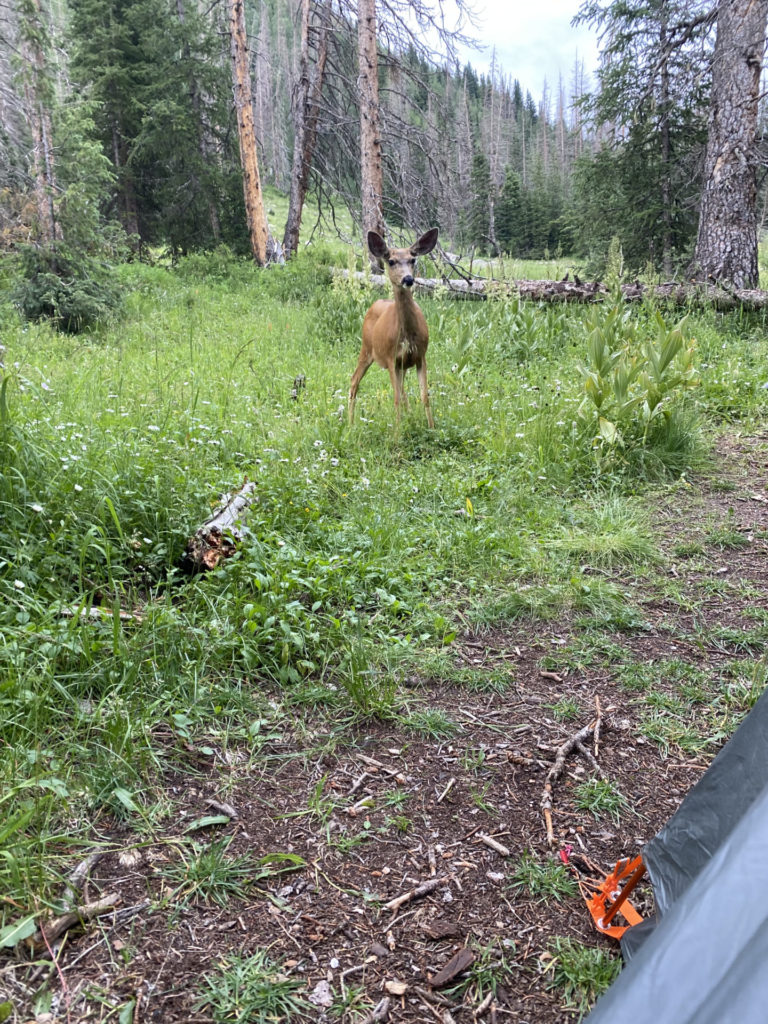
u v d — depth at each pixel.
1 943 1.87
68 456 4.14
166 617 3.20
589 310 11.48
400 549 4.49
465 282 13.71
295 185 21.98
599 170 15.96
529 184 59.00
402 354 6.58
